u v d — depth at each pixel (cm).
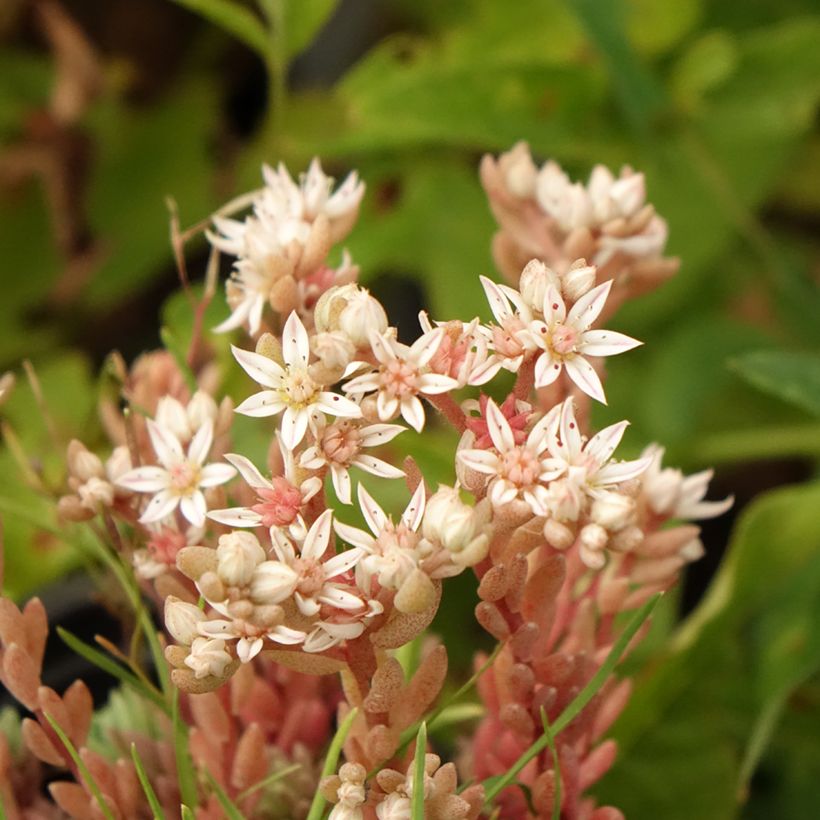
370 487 30
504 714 21
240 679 22
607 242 23
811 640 29
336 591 20
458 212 41
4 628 21
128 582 22
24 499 33
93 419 37
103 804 21
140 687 22
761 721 28
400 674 20
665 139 40
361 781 19
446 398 20
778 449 37
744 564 29
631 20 41
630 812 28
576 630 22
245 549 19
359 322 20
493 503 19
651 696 28
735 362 28
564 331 20
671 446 37
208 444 21
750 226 38
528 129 38
